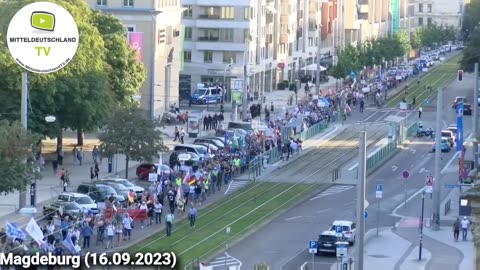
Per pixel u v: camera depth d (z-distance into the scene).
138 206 146.75
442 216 160.38
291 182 183.00
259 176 185.88
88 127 177.75
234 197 169.25
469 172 162.00
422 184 184.00
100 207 143.62
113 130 171.62
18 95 169.38
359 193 106.38
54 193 157.12
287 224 152.12
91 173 168.88
